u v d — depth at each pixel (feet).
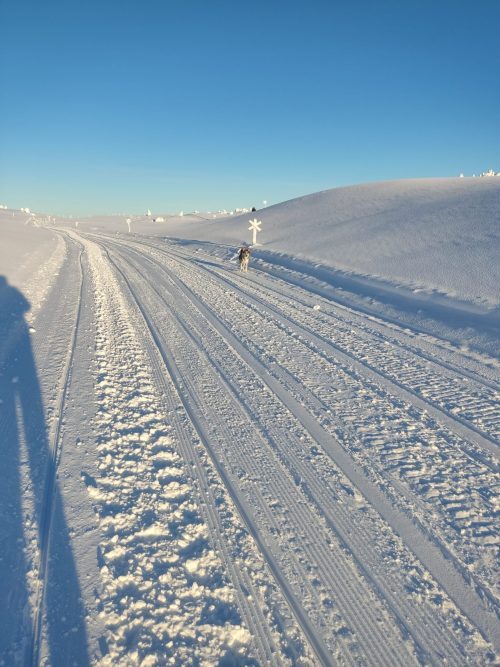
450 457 15.87
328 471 14.76
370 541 11.50
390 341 31.01
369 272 55.26
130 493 12.92
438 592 9.95
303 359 26.94
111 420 17.48
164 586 9.69
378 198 132.26
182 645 8.36
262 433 17.37
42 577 9.65
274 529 11.82
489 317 33.71
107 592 9.37
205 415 18.80
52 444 15.31
